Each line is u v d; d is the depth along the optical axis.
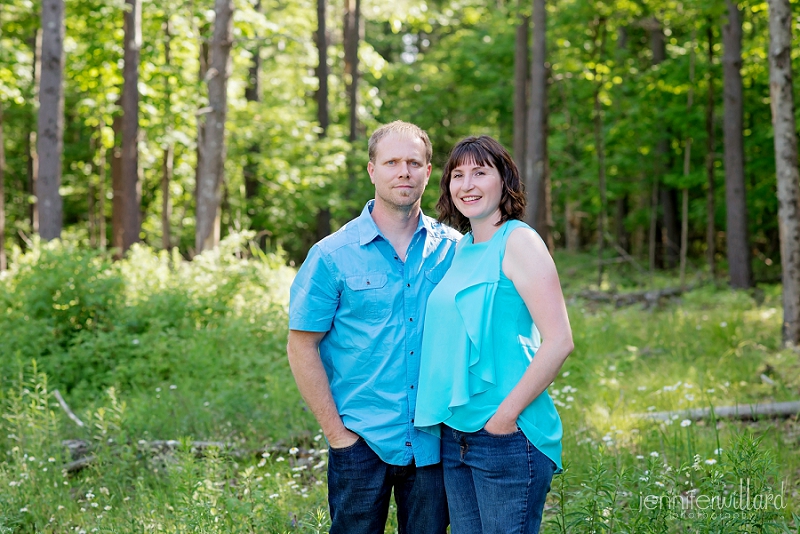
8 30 15.76
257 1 16.16
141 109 14.34
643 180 18.11
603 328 8.61
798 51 11.77
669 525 3.19
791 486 3.84
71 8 13.84
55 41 11.50
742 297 11.25
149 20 14.36
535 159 14.58
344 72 21.58
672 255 18.64
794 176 7.62
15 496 3.95
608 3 14.33
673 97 15.85
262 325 7.67
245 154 18.02
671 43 16.81
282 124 17.81
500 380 2.52
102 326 7.35
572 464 3.98
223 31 11.77
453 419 2.55
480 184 2.62
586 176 18.70
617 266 19.05
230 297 8.34
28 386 6.03
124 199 13.41
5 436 5.03
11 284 7.97
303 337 2.71
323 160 17.64
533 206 14.52
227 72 11.86
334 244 2.74
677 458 4.04
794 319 7.54
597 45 15.81
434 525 2.78
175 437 4.99
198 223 11.84
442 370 2.58
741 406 5.36
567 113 17.20
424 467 2.72
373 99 20.25
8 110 19.89
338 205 17.69
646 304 12.47
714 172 15.75
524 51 16.25
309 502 3.89
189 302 7.97
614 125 17.17
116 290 7.70
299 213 18.80
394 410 2.69
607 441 4.36
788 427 5.00
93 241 20.97
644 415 5.16
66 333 7.34
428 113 21.61
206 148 11.80
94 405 5.91
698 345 7.73
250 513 3.43
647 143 16.73
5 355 6.68
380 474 2.75
